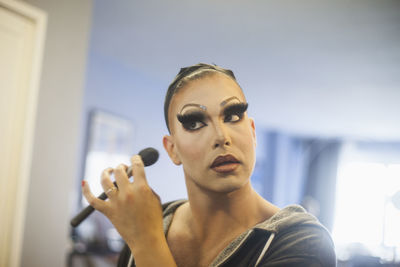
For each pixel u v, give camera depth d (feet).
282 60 14.07
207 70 2.15
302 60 13.93
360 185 31.63
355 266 15.58
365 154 31.19
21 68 6.58
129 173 2.09
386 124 24.30
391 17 9.96
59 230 7.36
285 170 30.19
